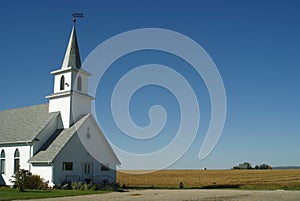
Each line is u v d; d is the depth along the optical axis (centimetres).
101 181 4131
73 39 4406
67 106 4144
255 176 7088
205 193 3219
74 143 3900
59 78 4297
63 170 3731
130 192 3378
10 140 4088
